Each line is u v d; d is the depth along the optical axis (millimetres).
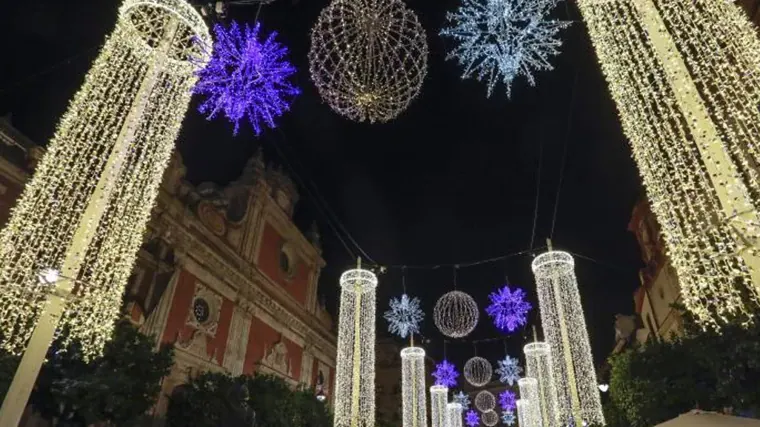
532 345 21969
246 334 26141
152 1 9656
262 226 29828
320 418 21578
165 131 10312
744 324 8141
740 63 7684
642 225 25656
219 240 25375
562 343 15172
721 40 7762
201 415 16359
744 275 7594
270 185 32281
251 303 27125
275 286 30047
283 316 30438
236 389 16938
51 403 10531
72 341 10547
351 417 18359
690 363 10422
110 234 9828
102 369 10773
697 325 10047
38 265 9109
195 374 21812
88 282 9328
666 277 23250
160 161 10297
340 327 20109
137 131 10070
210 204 25594
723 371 8969
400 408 45375
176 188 23234
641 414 11812
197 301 23188
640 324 31141
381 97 7836
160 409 19328
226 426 16094
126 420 11328
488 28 8242
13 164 15328
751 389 8688
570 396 14734
